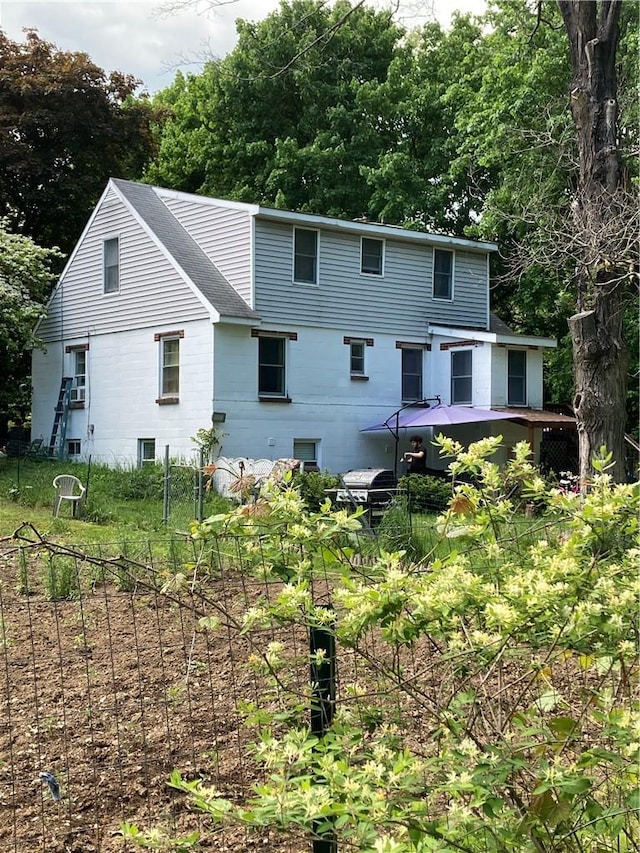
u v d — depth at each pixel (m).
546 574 2.54
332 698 3.12
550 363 27.05
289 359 21.22
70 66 30.22
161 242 21.34
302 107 33.31
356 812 2.10
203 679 5.50
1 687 5.49
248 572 4.15
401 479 16.39
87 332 23.78
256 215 20.50
